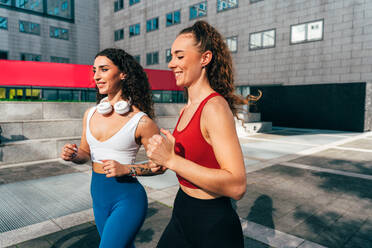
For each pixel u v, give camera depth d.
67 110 9.03
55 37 34.91
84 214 3.64
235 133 1.08
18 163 6.81
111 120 1.67
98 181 1.67
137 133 1.65
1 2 30.77
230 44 23.14
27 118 8.27
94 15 38.38
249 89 21.78
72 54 36.44
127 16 32.84
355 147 10.03
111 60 1.69
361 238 3.05
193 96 1.29
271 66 20.84
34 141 7.09
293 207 4.01
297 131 16.56
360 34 16.92
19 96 15.34
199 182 0.99
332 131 16.73
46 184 5.07
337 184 5.26
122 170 1.50
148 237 2.94
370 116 16.62
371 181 5.48
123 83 1.77
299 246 2.84
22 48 32.44
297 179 5.59
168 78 12.96
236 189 1.00
